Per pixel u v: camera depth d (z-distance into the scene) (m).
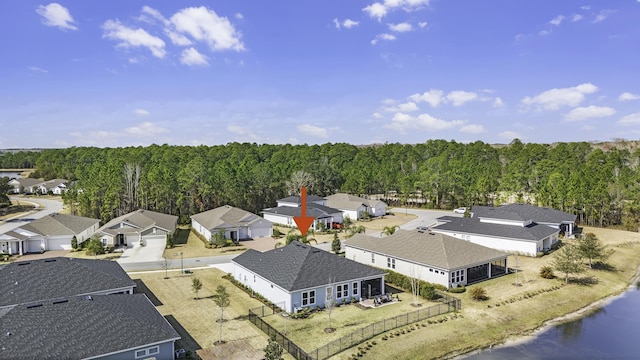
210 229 59.38
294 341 26.77
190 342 26.47
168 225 63.06
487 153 152.12
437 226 59.03
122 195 78.12
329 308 29.77
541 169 98.62
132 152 138.75
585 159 132.00
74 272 31.89
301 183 100.69
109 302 26.12
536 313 33.16
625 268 46.34
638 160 114.94
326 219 73.62
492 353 27.08
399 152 166.88
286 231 70.69
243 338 27.12
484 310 32.84
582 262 46.19
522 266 45.22
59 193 124.12
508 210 59.53
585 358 26.62
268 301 34.00
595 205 71.38
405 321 30.11
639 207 70.44
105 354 20.92
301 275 32.75
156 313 26.19
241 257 40.75
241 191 86.31
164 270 44.53
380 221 80.12
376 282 36.31
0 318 22.77
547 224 58.56
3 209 93.69
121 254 52.56
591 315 33.72
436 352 26.59
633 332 30.50
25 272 31.06
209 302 33.97
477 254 40.38
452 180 97.62
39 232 54.97
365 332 28.05
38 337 21.16
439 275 37.62
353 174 110.88
